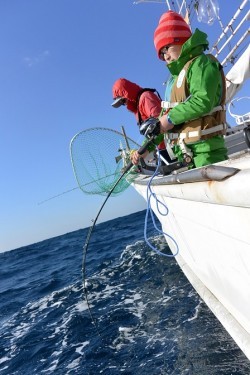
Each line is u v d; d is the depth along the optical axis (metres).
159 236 14.55
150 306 7.16
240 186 1.43
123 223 38.50
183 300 6.84
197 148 2.75
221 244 2.50
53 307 9.51
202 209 2.45
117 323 6.83
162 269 9.48
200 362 4.65
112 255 14.84
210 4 6.56
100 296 9.02
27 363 6.44
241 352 4.55
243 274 2.37
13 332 8.36
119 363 5.34
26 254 36.84
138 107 4.10
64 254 25.06
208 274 3.76
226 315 3.56
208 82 2.40
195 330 5.51
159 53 3.01
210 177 1.68
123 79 4.16
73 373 5.51
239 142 5.20
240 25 5.76
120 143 5.08
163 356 5.12
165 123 2.61
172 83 3.05
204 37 2.57
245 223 1.79
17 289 14.95
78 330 7.14
